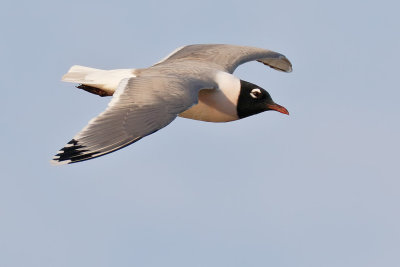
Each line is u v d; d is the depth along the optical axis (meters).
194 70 15.39
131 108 13.11
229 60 16.73
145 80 13.72
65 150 12.40
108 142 12.62
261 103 15.97
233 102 15.83
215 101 15.73
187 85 13.99
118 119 12.91
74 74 15.50
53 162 12.29
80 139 12.55
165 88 13.62
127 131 12.80
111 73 15.29
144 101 13.24
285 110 15.96
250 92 15.86
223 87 15.61
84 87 15.45
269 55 17.34
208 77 15.21
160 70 15.16
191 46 17.25
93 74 15.39
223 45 17.31
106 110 13.00
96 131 12.68
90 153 12.46
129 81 13.57
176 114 13.23
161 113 13.15
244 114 16.08
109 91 15.30
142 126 12.91
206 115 16.00
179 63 16.05
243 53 17.09
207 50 16.98
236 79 15.84
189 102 13.52
